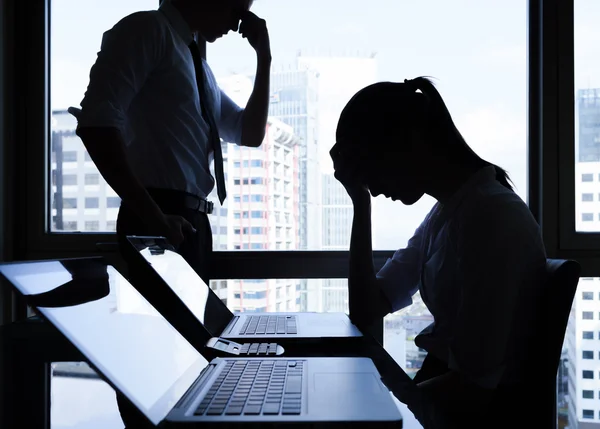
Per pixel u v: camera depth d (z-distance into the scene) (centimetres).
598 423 181
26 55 185
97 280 80
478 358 90
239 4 143
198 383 67
